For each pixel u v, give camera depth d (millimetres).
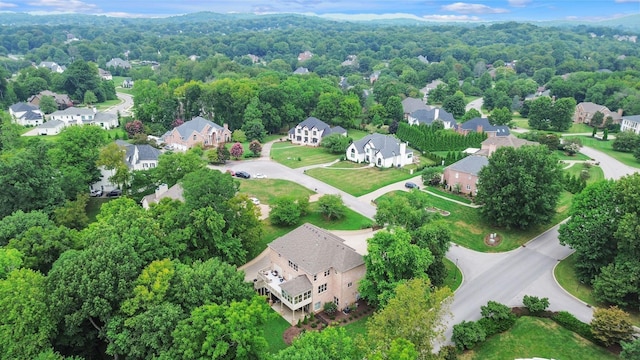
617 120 157000
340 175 105500
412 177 102562
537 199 70625
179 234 57000
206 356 38781
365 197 91875
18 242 55250
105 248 46188
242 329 39469
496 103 187250
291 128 153625
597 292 55625
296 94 158250
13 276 44594
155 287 43156
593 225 59594
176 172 83812
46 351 40125
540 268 65125
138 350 40062
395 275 53250
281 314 55281
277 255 59812
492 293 59219
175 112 150625
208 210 59344
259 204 88000
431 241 58469
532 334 51062
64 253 50844
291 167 112625
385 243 53375
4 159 80625
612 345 48750
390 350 35500
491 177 73625
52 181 74375
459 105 179750
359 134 148750
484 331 49844
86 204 81375
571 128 155250
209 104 147000
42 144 77500
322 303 55938
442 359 41344
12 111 161625
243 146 134000
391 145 112625
